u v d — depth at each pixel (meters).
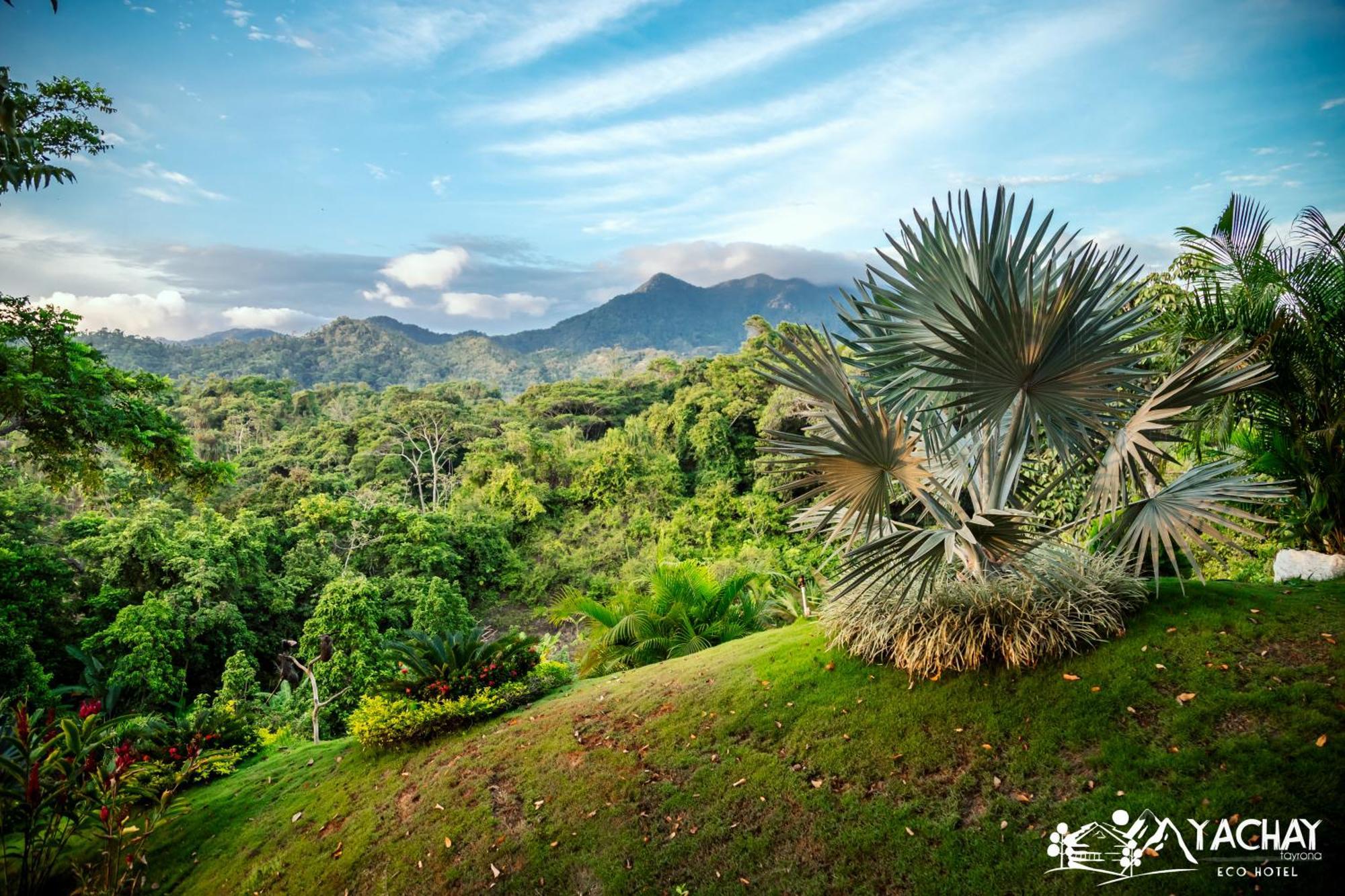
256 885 5.49
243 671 16.75
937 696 5.12
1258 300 6.08
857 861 4.12
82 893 5.34
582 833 5.00
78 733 5.80
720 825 4.70
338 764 7.22
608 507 36.50
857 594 5.87
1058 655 5.02
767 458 4.99
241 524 23.56
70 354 11.10
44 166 2.98
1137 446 4.68
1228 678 4.42
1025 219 4.91
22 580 16.27
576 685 8.19
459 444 47.69
